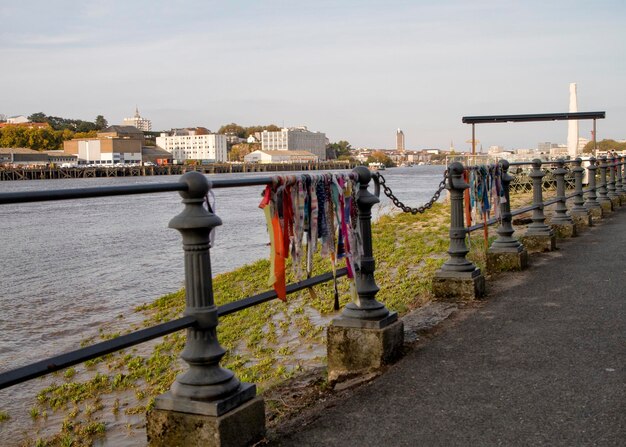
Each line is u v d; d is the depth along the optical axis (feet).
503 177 28.12
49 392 28.32
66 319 44.37
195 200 11.32
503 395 13.60
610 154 100.01
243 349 30.12
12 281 61.93
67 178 523.29
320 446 11.73
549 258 31.35
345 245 15.34
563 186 39.70
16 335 40.14
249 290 45.85
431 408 13.14
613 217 50.21
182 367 30.09
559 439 11.39
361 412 13.16
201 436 11.20
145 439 22.33
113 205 195.72
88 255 80.79
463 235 23.18
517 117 84.94
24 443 23.03
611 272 27.02
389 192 18.90
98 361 32.42
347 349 16.24
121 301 50.26
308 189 14.10
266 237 88.89
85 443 22.35
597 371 14.82
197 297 11.53
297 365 26.40
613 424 11.91
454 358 16.28
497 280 26.20
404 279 38.14
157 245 89.71
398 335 16.72
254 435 11.85
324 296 37.60
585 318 19.63
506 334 18.24
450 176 22.79
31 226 126.41
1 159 591.37
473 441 11.51
